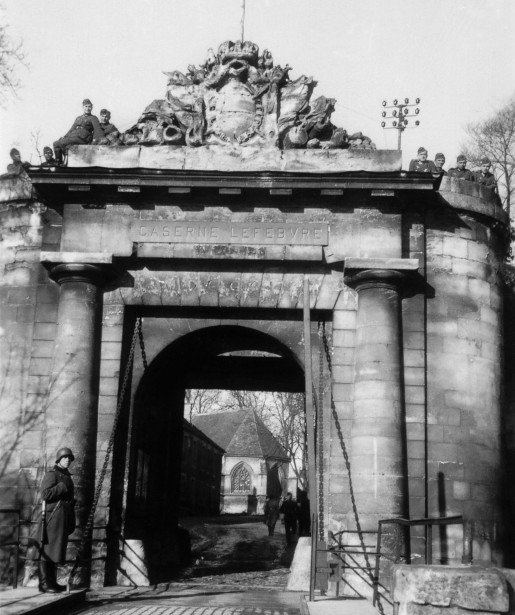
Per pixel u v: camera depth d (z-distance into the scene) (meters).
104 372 23.98
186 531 32.59
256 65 25.58
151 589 22.03
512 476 25.52
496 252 25.98
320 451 23.56
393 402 22.94
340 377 23.64
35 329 24.44
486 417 24.33
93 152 24.70
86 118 25.59
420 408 23.39
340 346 23.83
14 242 25.48
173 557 30.00
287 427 70.69
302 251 24.02
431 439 23.44
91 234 24.33
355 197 24.14
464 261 24.97
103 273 24.06
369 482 22.39
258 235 24.20
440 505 23.00
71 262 23.89
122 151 24.69
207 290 24.36
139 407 25.12
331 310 24.12
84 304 23.92
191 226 24.33
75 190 24.03
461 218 25.22
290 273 24.36
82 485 22.84
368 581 20.95
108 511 23.09
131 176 23.92
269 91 25.12
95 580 22.42
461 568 10.87
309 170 24.38
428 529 15.95
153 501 29.30
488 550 23.41
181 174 23.78
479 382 24.41
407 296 24.14
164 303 24.33
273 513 49.44
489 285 25.42
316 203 24.30
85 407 23.38
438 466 23.27
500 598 10.56
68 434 23.03
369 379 23.05
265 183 23.80
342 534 22.38
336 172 23.62
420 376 23.58
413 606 10.71
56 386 23.44
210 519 67.50
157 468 29.83
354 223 24.16
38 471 23.30
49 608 16.05
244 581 25.05
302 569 22.52
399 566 11.01
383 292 23.58
